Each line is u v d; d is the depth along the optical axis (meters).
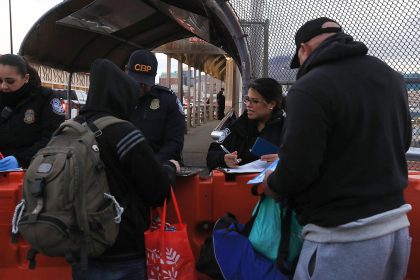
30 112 3.26
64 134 1.89
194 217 2.91
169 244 2.04
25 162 3.23
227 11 4.40
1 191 2.82
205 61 21.31
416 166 3.69
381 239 1.74
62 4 5.31
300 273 1.84
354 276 1.73
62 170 1.73
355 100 1.71
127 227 1.92
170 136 3.01
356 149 1.72
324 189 1.76
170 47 13.12
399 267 1.87
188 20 5.75
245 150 3.07
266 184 1.99
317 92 1.70
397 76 1.90
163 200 2.03
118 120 1.91
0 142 3.28
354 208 1.72
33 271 2.93
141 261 2.00
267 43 4.68
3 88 3.18
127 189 1.92
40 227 1.66
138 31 6.98
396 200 1.79
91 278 1.96
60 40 6.25
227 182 2.89
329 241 1.75
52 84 22.42
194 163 10.11
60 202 1.69
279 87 2.93
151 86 2.97
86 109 1.98
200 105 22.98
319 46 1.85
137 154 1.85
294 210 1.98
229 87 18.94
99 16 5.66
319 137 1.68
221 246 2.12
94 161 1.78
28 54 6.03
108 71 1.98
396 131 1.83
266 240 2.10
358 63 1.81
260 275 2.04
